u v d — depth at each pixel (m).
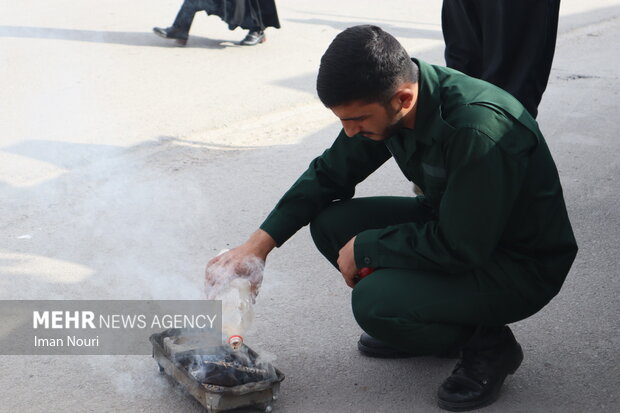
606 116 6.00
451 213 2.35
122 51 8.00
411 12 10.14
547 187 2.45
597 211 4.30
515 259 2.52
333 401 2.69
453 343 2.57
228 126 5.82
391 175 4.93
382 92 2.22
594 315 3.22
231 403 2.49
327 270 3.70
